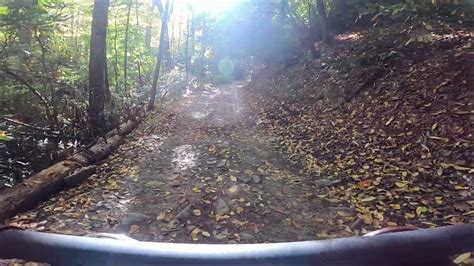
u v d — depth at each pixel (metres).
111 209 3.86
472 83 4.76
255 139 6.63
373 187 3.91
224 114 9.51
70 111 6.40
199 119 8.91
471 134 4.04
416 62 6.08
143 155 5.83
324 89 7.64
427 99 5.01
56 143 5.43
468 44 5.70
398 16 7.57
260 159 5.40
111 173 5.04
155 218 3.65
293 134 6.51
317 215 3.58
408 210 3.39
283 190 4.20
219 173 4.80
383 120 5.26
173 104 11.59
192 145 6.33
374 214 3.44
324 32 10.10
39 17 5.21
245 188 4.25
